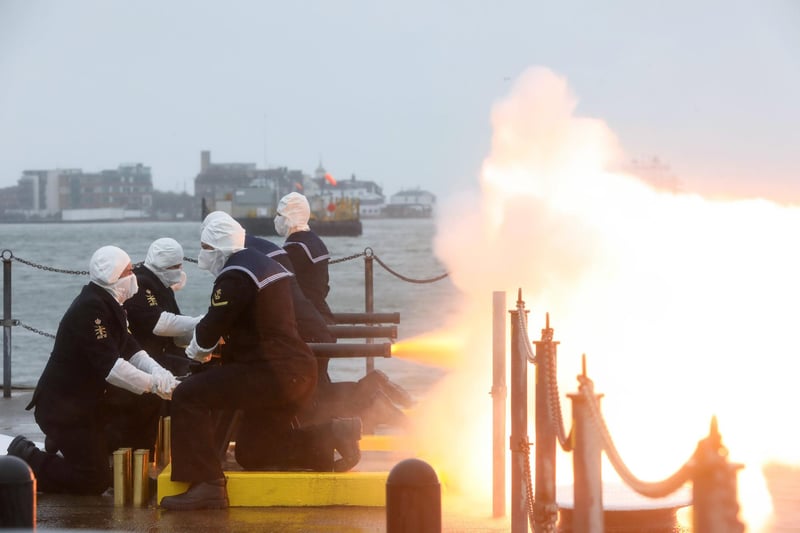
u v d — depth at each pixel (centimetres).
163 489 2786
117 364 2859
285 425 2828
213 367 2783
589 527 1698
